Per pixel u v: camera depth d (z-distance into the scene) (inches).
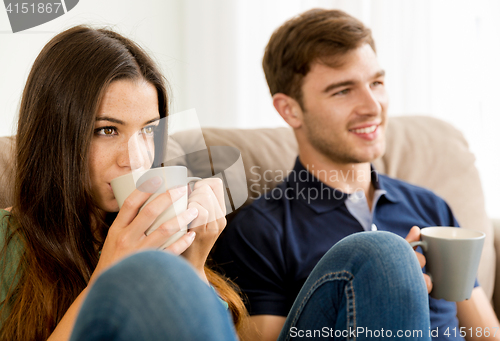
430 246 31.0
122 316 14.3
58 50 27.5
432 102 78.5
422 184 51.1
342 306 23.3
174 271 15.5
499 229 50.0
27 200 27.6
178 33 76.6
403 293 21.8
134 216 23.3
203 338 14.8
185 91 79.0
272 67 46.8
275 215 43.2
